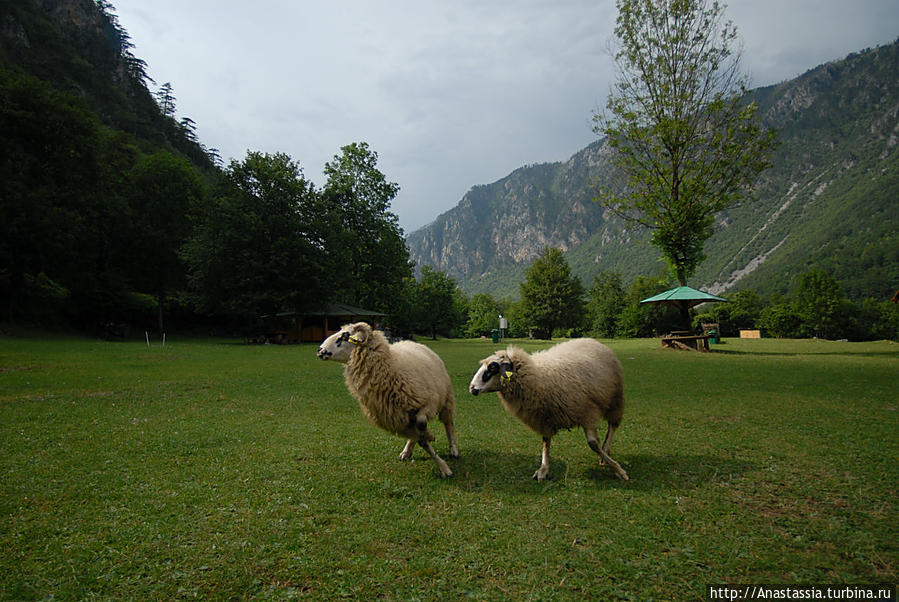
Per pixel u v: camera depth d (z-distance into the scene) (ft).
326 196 170.60
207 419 30.22
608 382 20.29
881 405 32.63
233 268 134.51
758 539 13.26
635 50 96.58
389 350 20.34
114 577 11.34
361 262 176.35
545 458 19.31
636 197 101.30
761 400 35.53
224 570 11.64
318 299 141.38
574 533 13.67
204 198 160.15
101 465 20.22
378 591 10.76
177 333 163.73
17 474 18.78
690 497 16.49
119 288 142.61
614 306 257.75
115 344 100.37
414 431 20.12
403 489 17.38
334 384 47.21
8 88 120.67
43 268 123.95
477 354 96.32
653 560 12.12
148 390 40.91
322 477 18.93
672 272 102.42
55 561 12.06
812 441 23.68
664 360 71.61
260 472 19.53
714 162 94.12
